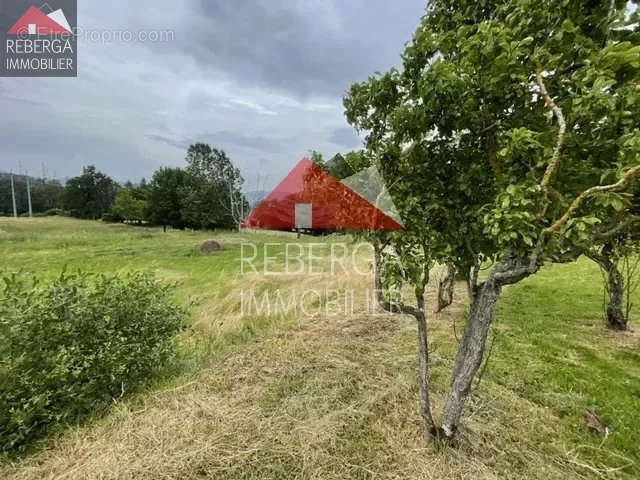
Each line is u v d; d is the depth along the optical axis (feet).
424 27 5.38
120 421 6.28
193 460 5.27
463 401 5.35
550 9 3.91
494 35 3.91
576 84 3.77
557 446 5.67
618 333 10.85
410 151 5.49
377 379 7.95
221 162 103.19
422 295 5.30
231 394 7.27
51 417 5.96
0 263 26.58
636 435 5.92
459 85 4.26
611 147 3.90
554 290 16.53
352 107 5.73
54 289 6.88
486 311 4.91
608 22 3.87
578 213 4.04
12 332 5.78
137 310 8.00
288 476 5.05
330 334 11.06
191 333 11.08
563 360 8.93
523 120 4.55
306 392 7.34
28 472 5.08
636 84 3.36
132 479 4.91
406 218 5.16
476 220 5.19
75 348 6.42
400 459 5.32
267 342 10.31
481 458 5.32
